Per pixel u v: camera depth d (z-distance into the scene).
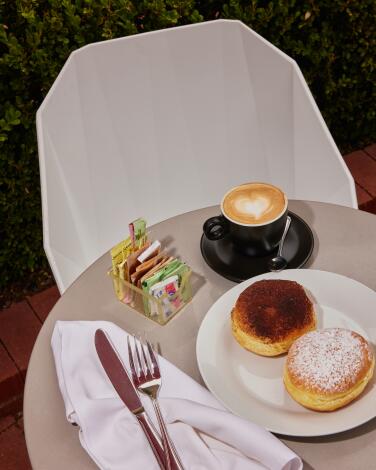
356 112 2.35
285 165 1.57
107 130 1.50
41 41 1.63
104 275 1.12
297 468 0.82
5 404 1.88
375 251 1.11
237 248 1.14
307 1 1.89
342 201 1.41
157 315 1.04
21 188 1.89
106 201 1.55
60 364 0.96
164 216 1.66
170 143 1.58
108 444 0.86
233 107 1.56
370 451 0.84
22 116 1.74
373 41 2.06
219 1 1.81
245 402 0.91
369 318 0.99
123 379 0.94
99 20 1.63
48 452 0.88
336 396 0.86
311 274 1.05
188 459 0.84
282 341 0.94
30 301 2.03
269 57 1.47
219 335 1.00
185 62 1.50
